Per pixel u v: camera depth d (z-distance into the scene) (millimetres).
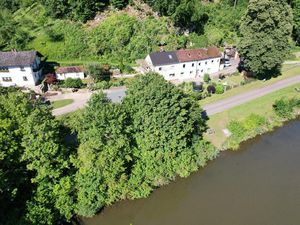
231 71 87188
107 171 43469
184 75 84625
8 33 90062
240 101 69938
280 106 66750
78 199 43875
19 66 75625
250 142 60188
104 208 46156
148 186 48594
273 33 72062
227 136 60188
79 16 92750
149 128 47062
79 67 81375
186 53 83938
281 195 48062
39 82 79688
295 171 52875
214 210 45781
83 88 76938
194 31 99312
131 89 49375
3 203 40312
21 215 40500
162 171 50062
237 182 50688
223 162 55000
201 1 107875
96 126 42562
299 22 102125
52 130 40938
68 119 51438
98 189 44281
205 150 56000
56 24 93688
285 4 72125
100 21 93625
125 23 91812
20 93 47812
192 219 44562
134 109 47438
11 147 38719
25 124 39625
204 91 74250
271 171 52938
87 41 89812
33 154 39156
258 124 63375
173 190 49250
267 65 73375
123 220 44656
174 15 93062
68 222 43688
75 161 42625
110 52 89688
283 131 63344
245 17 75812
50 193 41906
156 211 45938
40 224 39312
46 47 88812
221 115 64875
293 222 43469
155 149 49000
